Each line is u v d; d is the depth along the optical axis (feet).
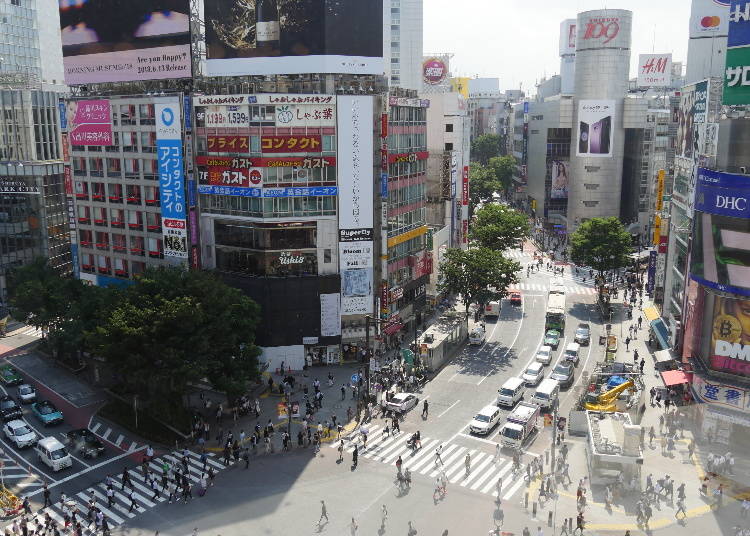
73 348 268.62
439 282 360.89
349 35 274.57
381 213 292.81
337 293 284.82
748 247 201.26
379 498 186.09
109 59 308.19
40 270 311.06
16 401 256.32
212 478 199.52
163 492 192.44
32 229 369.09
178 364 211.20
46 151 378.53
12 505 185.57
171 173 288.10
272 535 169.99
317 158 274.16
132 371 213.46
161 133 287.07
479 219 475.72
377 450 214.90
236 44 280.10
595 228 395.14
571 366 273.95
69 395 263.08
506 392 245.24
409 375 273.54
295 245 279.90
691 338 231.50
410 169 321.52
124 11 299.58
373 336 294.66
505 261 331.16
